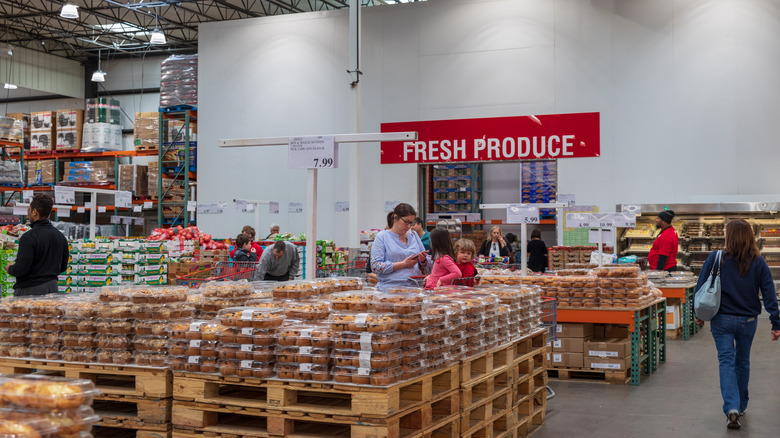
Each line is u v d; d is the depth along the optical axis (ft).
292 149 19.01
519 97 52.54
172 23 78.54
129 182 64.23
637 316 25.76
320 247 43.14
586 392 24.52
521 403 19.45
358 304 14.11
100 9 73.05
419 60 55.06
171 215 63.26
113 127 67.67
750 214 47.93
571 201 51.08
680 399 23.34
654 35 49.70
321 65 57.82
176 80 63.16
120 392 14.58
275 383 13.24
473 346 15.87
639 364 26.11
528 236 62.80
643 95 49.83
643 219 49.88
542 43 52.11
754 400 23.16
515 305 18.53
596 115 50.72
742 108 47.88
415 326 13.43
